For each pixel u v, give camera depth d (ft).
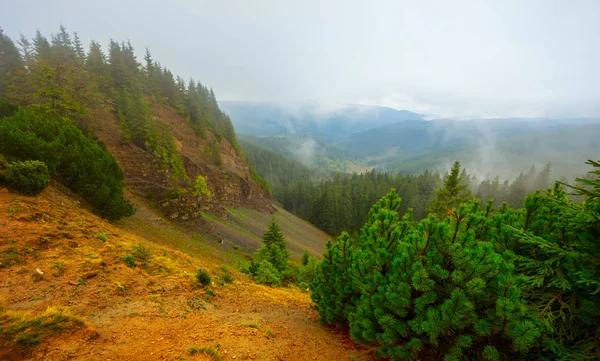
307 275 72.84
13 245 28.12
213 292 34.40
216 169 207.41
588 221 15.87
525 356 16.03
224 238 116.88
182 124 227.61
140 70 248.52
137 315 23.54
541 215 21.71
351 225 230.48
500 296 15.07
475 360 16.62
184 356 18.43
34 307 21.18
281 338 24.77
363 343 22.21
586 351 14.83
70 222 39.01
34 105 105.60
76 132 64.23
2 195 37.37
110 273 29.60
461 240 18.54
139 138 148.25
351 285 25.43
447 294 17.46
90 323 20.80
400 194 256.11
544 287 18.03
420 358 18.76
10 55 176.65
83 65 195.62
